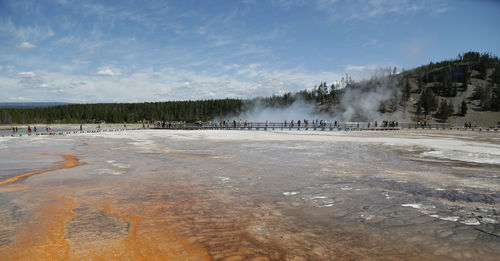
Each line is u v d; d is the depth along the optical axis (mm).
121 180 8898
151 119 131750
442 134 37281
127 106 157875
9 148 19562
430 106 129750
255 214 5656
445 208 6047
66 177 9344
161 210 5852
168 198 6793
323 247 4164
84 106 147500
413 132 42562
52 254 3791
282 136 31875
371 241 4383
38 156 15117
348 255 3902
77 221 5105
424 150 17500
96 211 5719
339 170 10805
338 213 5734
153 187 7949
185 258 3787
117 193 7234
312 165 12047
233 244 4250
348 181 8828
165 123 59531
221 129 51375
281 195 7148
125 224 5000
